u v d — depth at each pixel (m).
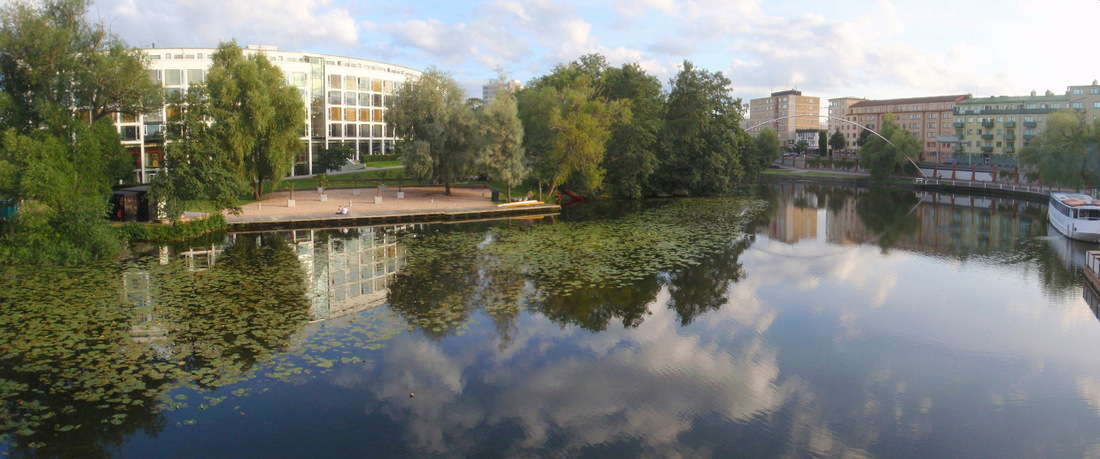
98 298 23.61
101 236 31.66
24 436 13.47
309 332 20.27
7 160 31.08
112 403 15.02
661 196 71.56
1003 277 30.64
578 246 36.66
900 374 18.03
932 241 42.44
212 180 38.34
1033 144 71.62
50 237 30.73
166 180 37.22
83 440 13.41
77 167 33.53
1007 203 69.31
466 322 21.86
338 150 75.12
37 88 39.03
